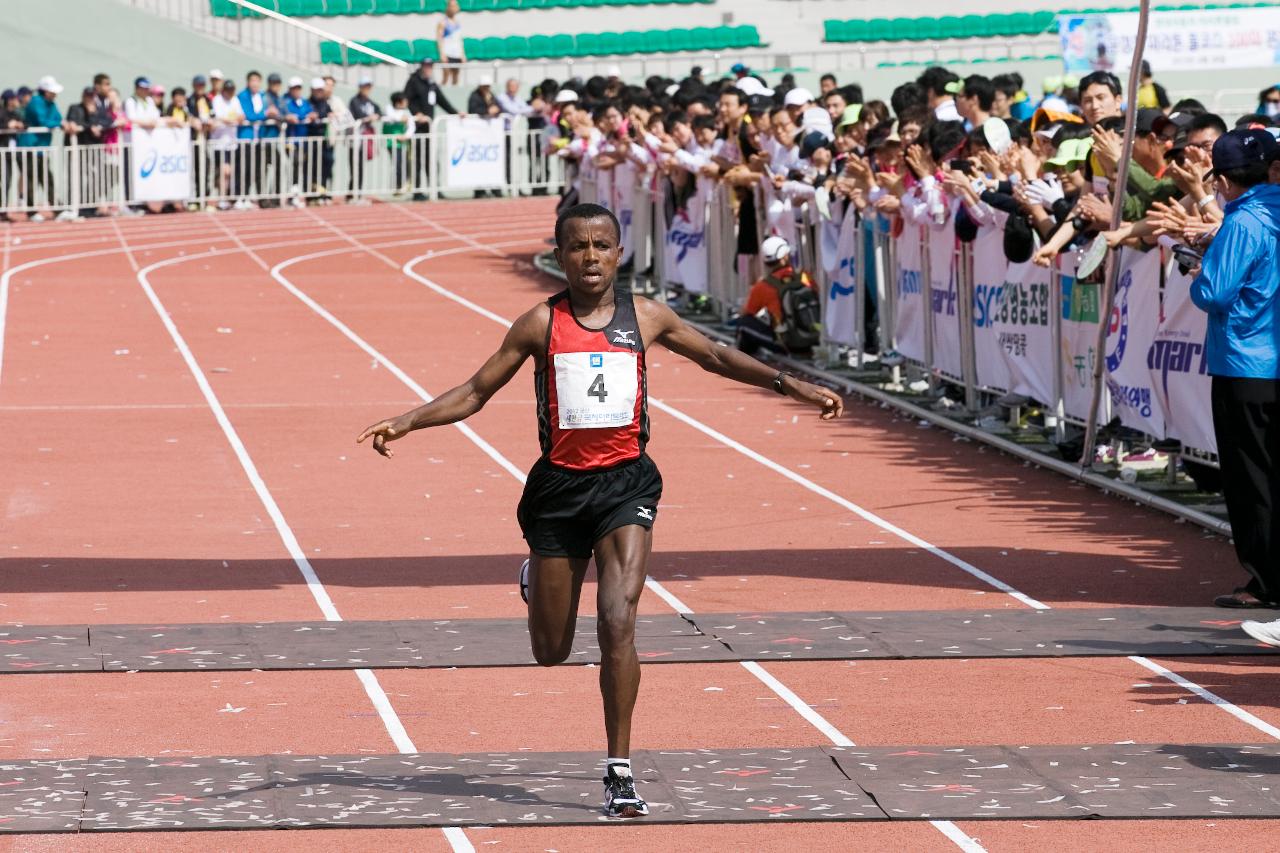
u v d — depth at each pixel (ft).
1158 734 37.78
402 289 131.03
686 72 221.87
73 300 122.01
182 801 33.40
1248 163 45.75
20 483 65.82
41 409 81.82
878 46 230.27
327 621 47.24
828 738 37.70
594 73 221.25
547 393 33.14
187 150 181.57
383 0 227.61
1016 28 230.48
